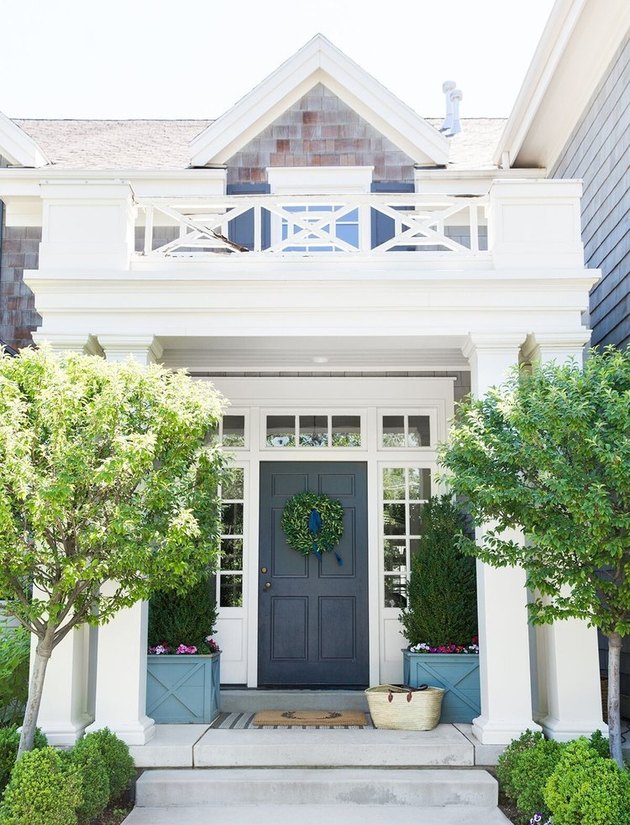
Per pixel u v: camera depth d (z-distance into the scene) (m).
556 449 5.02
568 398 4.93
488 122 11.72
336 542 8.47
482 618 6.20
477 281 6.45
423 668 7.04
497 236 6.59
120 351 6.49
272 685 8.31
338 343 6.93
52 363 5.09
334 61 9.30
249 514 8.52
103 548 5.02
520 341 6.46
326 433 8.72
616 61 7.71
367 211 9.22
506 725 5.95
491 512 5.35
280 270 6.64
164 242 9.29
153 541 5.14
